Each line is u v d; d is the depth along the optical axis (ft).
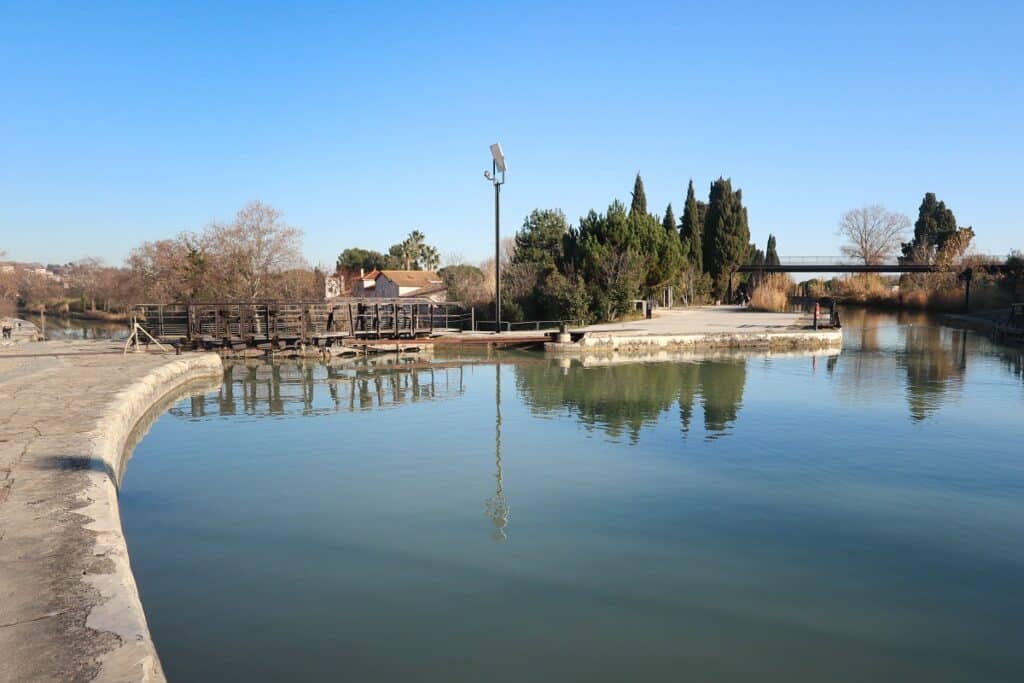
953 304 177.37
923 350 91.04
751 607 19.12
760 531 24.88
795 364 76.02
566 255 134.72
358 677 15.56
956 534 24.64
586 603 19.31
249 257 140.05
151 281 159.33
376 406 50.88
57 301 254.47
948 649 17.03
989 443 38.06
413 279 216.13
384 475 32.22
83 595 13.73
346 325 108.17
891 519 26.16
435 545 23.53
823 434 40.42
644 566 21.83
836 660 16.53
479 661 16.33
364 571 21.43
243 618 18.38
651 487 30.12
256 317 88.94
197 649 16.78
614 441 38.88
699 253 206.18
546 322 112.88
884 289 222.07
